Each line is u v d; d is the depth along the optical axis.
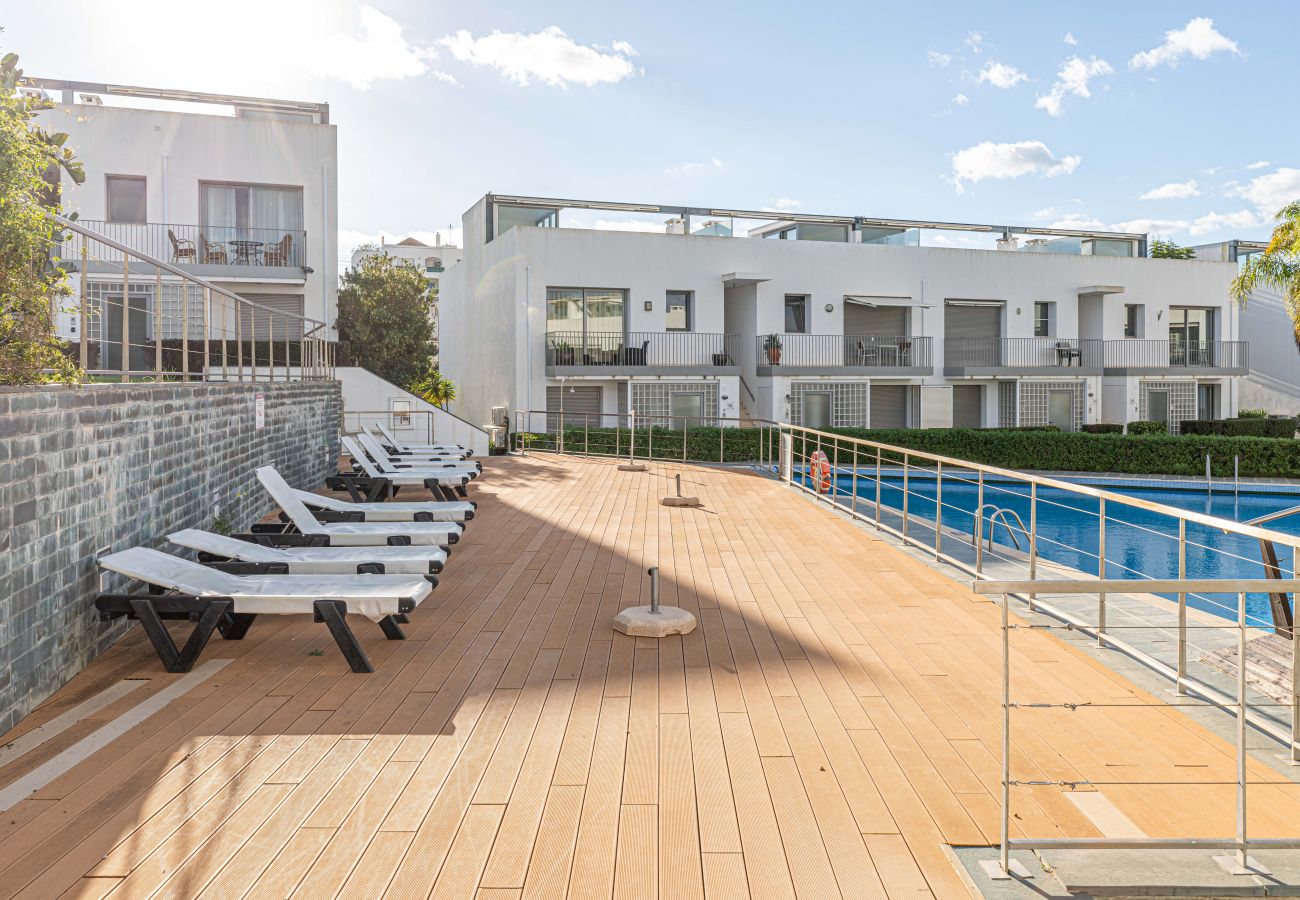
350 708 4.66
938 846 3.25
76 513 5.23
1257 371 35.03
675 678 5.12
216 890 2.98
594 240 25.22
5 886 3.00
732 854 3.19
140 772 3.89
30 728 4.41
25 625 4.58
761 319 27.08
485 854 3.20
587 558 8.60
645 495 13.21
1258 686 4.84
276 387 11.07
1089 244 32.19
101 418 5.60
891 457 24.61
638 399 25.00
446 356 34.59
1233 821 3.43
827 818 3.46
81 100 21.11
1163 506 4.98
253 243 20.61
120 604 5.27
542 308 24.81
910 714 4.56
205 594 5.30
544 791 3.69
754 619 6.41
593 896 2.93
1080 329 31.30
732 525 10.52
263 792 3.70
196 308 19.94
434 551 6.70
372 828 3.39
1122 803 3.58
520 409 24.72
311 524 7.88
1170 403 30.56
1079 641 5.81
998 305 29.92
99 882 3.03
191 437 7.46
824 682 5.05
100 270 19.27
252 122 20.84
